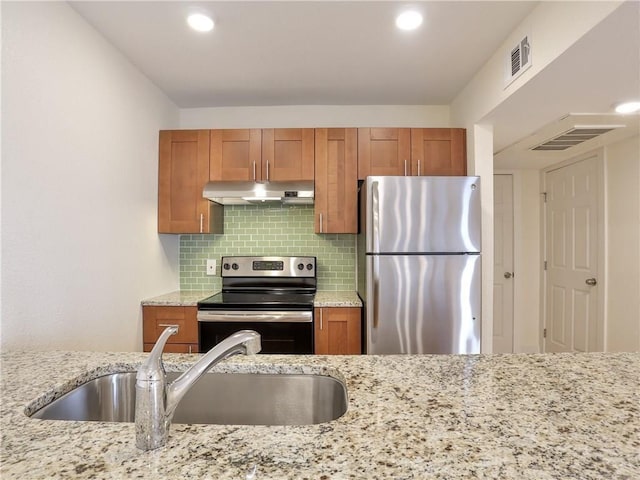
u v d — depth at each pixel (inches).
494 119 84.7
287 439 22.2
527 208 139.2
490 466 19.4
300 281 106.0
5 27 48.9
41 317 55.0
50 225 57.0
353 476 18.6
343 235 110.2
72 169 62.2
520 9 62.7
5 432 23.2
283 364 38.1
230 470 19.2
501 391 29.5
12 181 49.9
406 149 96.7
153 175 93.9
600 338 108.9
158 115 96.5
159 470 19.3
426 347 79.5
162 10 63.4
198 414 38.9
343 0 60.9
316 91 98.7
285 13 64.4
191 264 111.3
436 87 96.1
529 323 139.1
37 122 54.4
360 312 87.4
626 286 100.7
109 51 73.6
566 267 124.3
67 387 33.3
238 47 76.0
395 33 70.7
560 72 60.5
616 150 103.1
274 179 97.9
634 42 51.2
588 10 49.0
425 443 21.6
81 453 20.8
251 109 110.3
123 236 79.2
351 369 35.5
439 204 79.6
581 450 20.9
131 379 38.8
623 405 26.8
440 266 79.4
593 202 111.5
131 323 82.6
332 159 97.7
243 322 86.5
